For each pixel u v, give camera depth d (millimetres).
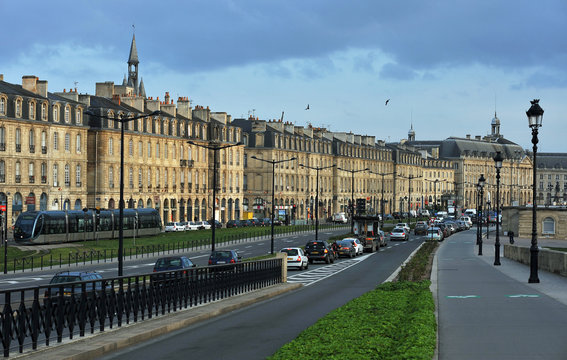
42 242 82312
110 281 24297
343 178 187125
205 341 23953
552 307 28188
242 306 34250
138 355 21375
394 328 22359
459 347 19828
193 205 133000
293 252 60719
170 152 126375
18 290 19234
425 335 19734
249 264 40000
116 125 112312
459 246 93938
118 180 113312
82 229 88750
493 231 151500
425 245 88688
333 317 25078
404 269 49594
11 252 70375
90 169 110438
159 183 123625
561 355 18656
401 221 168750
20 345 19438
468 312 26875
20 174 97875
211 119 141625
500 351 19234
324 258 68375
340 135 191500
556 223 119375
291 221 158500
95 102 113062
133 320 26250
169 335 25188
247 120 161625
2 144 94875
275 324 28094
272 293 39625
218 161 139875
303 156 168875
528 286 37594
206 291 33156
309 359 17562
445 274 47531
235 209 146875
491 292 34438
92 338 22812
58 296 21234
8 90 97188
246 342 23797
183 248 81375
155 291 27578
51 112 103062
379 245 92312
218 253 54156
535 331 22391
